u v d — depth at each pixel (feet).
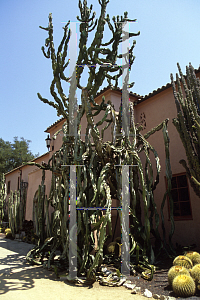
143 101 30.07
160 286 13.57
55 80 19.90
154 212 20.38
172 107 26.61
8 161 98.27
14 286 13.92
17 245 31.07
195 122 18.42
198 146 18.74
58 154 23.24
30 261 19.88
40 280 15.24
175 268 13.43
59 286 14.02
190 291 11.71
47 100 20.98
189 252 16.21
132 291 12.88
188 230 22.72
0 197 58.75
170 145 25.94
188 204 23.44
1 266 19.25
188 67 20.20
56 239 20.70
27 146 107.34
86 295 12.50
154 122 28.43
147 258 17.94
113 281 14.58
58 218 21.26
